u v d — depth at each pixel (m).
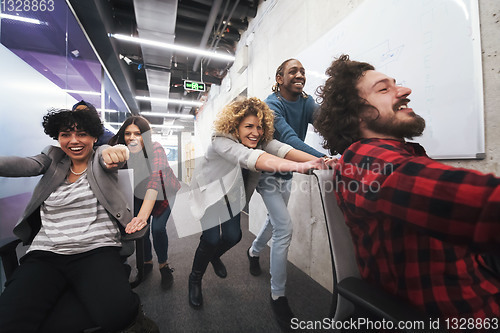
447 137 0.64
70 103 1.40
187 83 3.52
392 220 0.30
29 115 0.97
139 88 4.89
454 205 0.24
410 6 0.73
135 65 3.93
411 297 0.33
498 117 0.54
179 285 1.12
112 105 4.50
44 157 0.74
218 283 1.13
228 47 2.97
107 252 0.67
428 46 0.68
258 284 1.11
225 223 0.96
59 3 1.71
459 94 0.61
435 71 0.66
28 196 0.96
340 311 0.45
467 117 0.60
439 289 0.33
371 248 0.37
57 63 2.02
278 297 0.90
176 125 8.29
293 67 1.00
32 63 1.64
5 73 0.83
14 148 0.87
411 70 0.73
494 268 0.38
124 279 0.62
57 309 0.55
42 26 1.69
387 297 0.35
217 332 0.82
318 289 1.12
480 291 0.35
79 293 0.58
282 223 0.92
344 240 0.46
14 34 1.41
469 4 0.58
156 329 0.66
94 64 2.81
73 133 0.71
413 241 0.33
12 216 0.86
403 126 0.41
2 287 0.79
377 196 0.32
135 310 0.58
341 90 0.46
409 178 0.28
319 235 1.19
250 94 2.34
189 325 0.85
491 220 0.22
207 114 4.83
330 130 0.50
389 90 0.42
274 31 1.78
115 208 0.73
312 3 1.28
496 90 0.54
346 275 0.44
